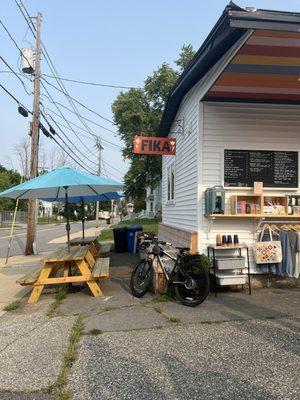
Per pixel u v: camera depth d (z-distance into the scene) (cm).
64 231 3769
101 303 685
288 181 817
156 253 723
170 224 1212
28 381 394
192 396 354
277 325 541
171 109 1096
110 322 572
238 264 736
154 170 3381
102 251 1115
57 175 748
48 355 458
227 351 454
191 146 888
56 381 390
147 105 3344
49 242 2428
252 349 457
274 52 558
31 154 1627
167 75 3219
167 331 526
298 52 557
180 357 441
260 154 815
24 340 514
